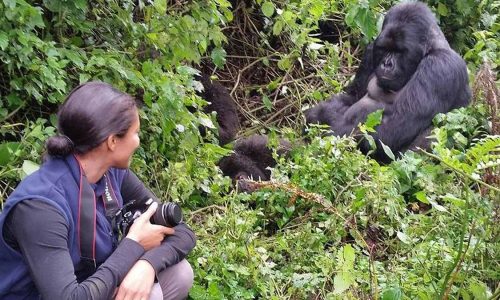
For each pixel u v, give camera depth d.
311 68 4.51
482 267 2.51
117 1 3.06
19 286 1.83
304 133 3.95
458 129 3.45
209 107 3.83
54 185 1.80
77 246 1.85
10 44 2.58
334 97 4.05
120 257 1.87
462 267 2.50
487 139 2.38
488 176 2.48
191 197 3.05
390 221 2.88
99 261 1.91
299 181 3.03
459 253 2.27
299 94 4.23
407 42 3.64
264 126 4.13
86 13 3.03
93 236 1.86
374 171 3.06
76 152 1.85
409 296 2.40
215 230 2.79
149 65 2.91
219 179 3.11
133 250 1.90
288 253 2.79
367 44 4.41
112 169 2.03
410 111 3.54
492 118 2.92
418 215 2.85
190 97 3.20
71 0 2.77
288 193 2.97
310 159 3.07
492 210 2.48
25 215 1.76
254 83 4.50
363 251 2.67
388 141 3.57
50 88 2.77
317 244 2.74
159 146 3.03
